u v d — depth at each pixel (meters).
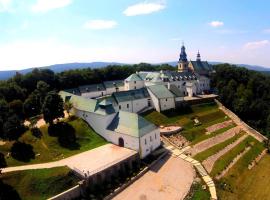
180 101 126.00
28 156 75.94
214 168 81.12
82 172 66.00
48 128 89.31
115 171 72.00
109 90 146.38
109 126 89.75
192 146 93.06
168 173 76.50
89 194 65.12
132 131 82.62
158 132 90.31
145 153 83.44
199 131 105.44
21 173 66.75
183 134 101.12
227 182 76.00
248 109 138.25
